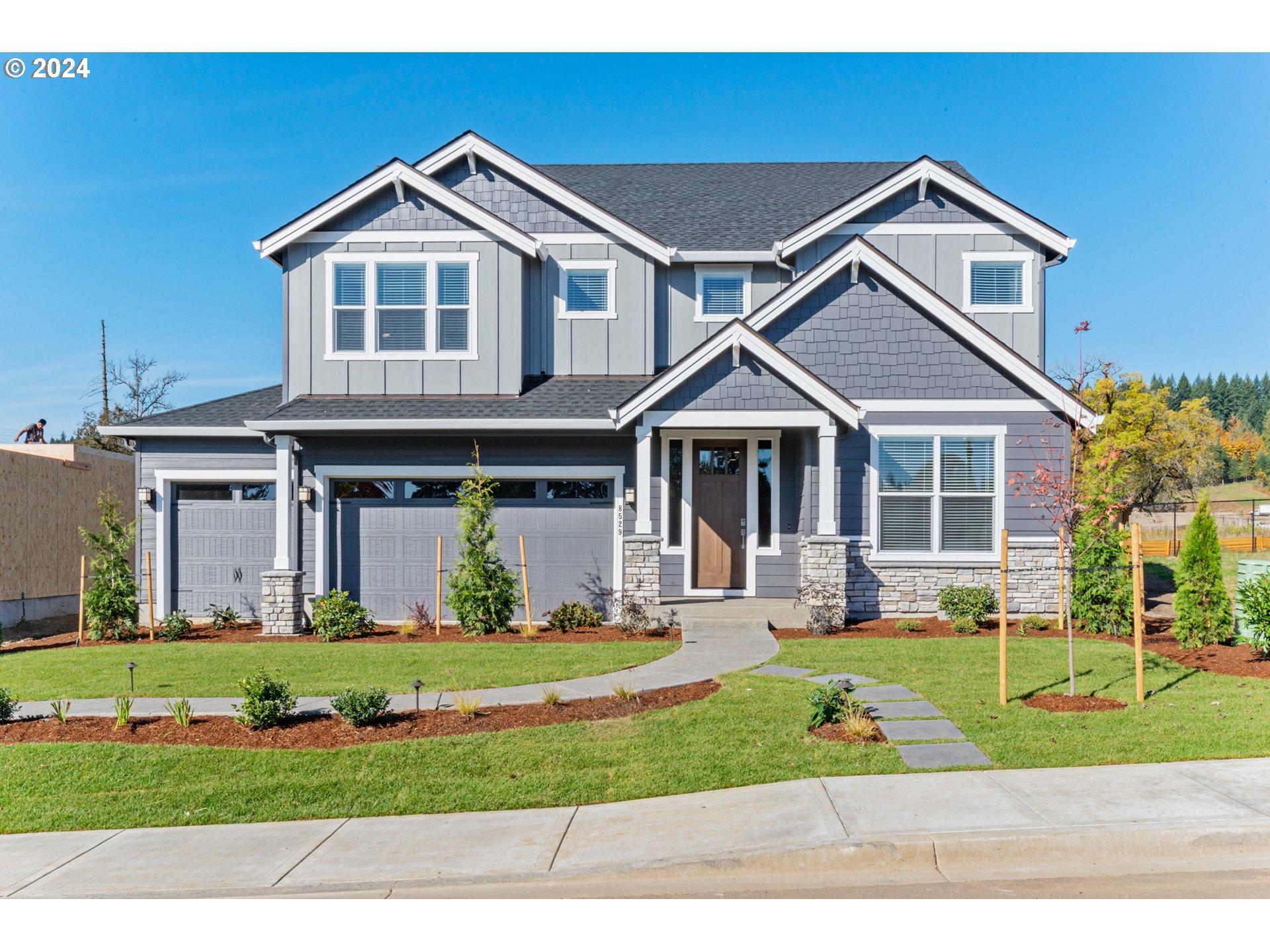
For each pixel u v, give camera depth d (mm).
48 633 17234
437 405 15641
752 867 5832
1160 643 12516
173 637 14523
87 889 5688
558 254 17000
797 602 14852
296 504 15914
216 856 6180
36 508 19312
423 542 15938
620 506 15711
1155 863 5805
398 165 15891
